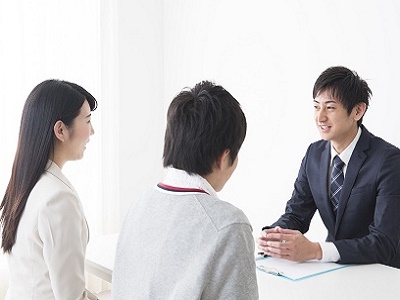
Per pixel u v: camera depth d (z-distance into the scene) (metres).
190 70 3.49
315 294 1.43
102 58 3.25
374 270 1.63
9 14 2.78
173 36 3.59
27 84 2.87
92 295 1.63
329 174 1.92
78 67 3.10
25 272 1.35
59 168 1.40
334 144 1.85
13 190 1.38
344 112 1.75
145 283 0.95
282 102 2.96
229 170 1.01
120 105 3.41
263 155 3.10
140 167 3.57
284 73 2.94
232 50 3.22
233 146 0.97
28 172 1.35
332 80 1.74
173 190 0.97
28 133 1.36
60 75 3.02
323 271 1.61
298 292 1.44
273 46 2.98
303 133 2.86
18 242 1.35
